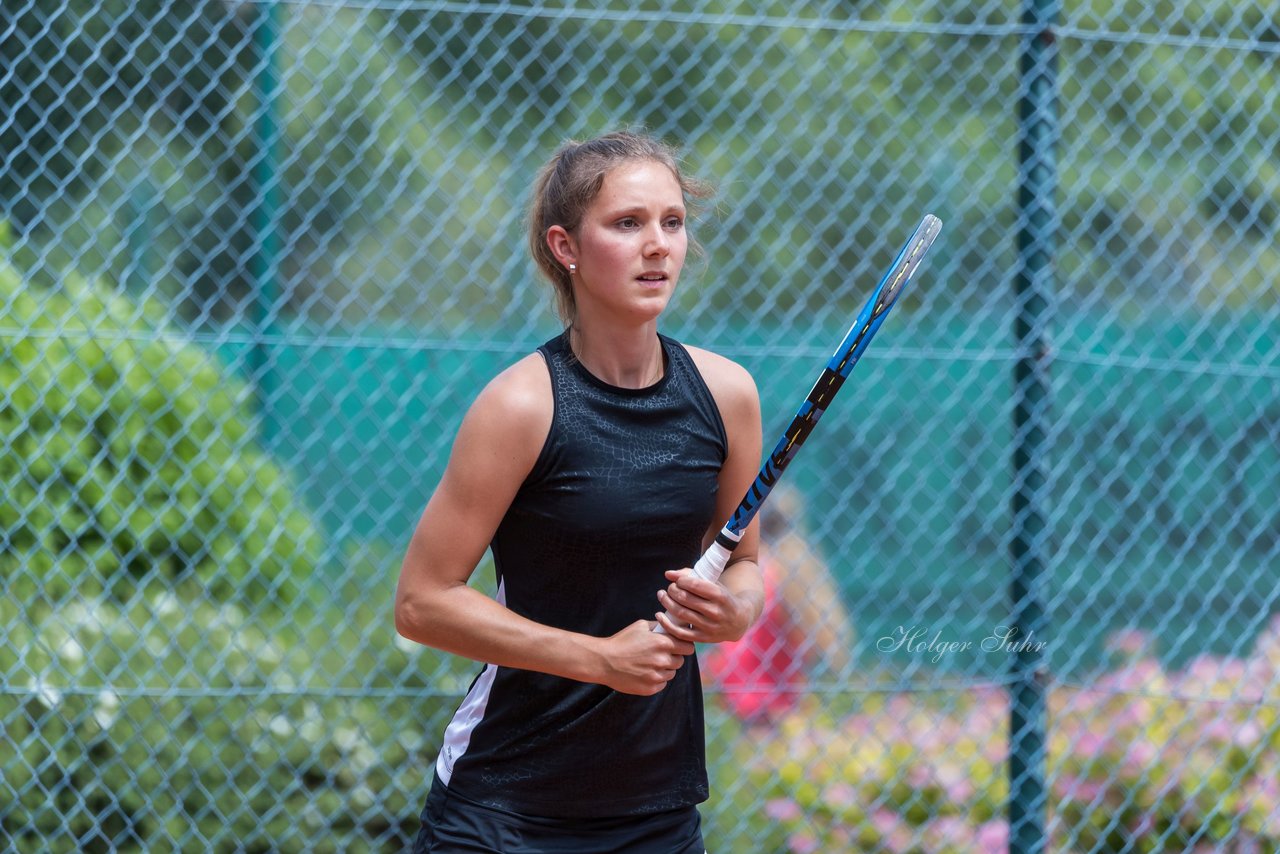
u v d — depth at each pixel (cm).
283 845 1403
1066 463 1720
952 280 2498
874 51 2545
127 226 2020
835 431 2031
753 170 2731
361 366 1731
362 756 1438
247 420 1592
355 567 1608
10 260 1474
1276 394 2031
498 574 848
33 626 1371
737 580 880
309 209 2258
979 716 1622
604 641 787
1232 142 2531
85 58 2036
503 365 1761
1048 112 1307
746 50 2786
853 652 1762
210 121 1684
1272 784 1530
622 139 817
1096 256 1706
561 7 2684
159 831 1355
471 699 855
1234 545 2073
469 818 838
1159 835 1502
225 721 1416
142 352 1484
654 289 796
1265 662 1603
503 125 2648
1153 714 1543
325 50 2222
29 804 1350
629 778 836
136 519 1440
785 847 1489
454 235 2305
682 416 825
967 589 2039
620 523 799
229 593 1495
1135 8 2356
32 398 1415
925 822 1515
